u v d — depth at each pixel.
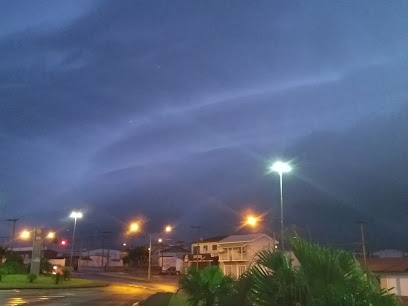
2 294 39.19
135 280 73.38
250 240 70.19
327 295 6.61
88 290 48.88
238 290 9.36
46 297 36.94
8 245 120.62
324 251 7.32
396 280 32.38
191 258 81.38
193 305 18.38
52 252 139.25
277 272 7.56
